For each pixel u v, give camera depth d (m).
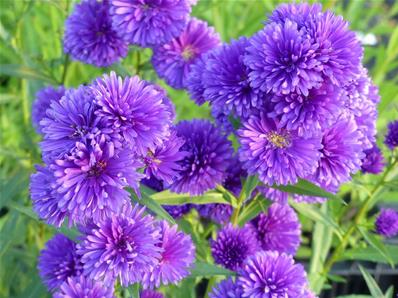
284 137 0.22
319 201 0.27
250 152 0.21
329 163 0.23
